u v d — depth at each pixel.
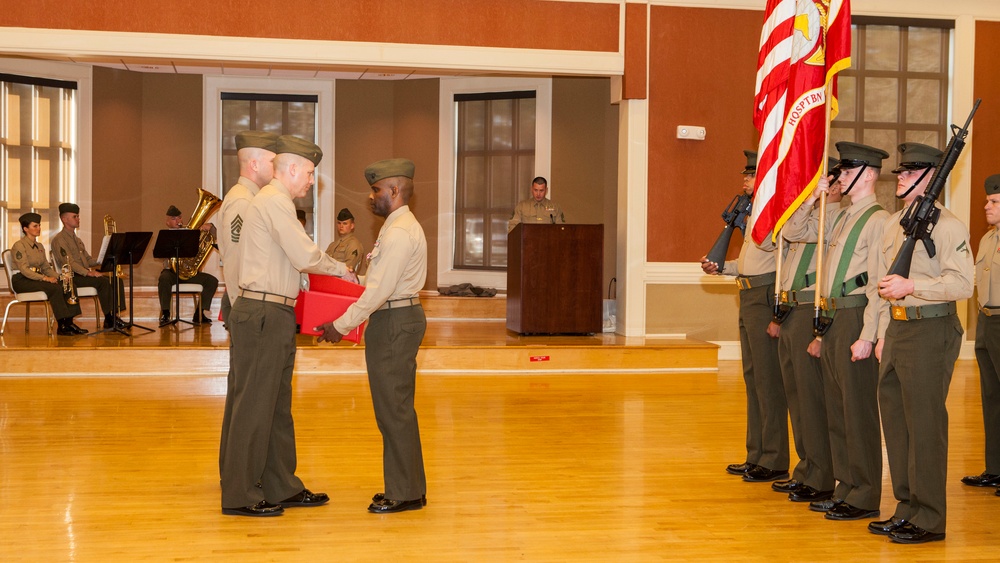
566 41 8.51
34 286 8.33
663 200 8.71
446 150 10.98
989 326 4.38
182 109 10.94
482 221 10.98
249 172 4.07
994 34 9.00
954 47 8.98
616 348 7.96
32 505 3.90
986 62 9.00
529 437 5.36
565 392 6.92
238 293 3.88
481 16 8.37
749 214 4.62
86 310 10.16
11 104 10.10
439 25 8.30
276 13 8.05
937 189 3.42
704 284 8.79
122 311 9.47
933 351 3.49
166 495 4.07
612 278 10.55
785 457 4.45
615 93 8.82
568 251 8.53
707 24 8.70
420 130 11.05
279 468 3.90
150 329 8.71
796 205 4.06
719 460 4.87
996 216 4.37
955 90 8.98
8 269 8.47
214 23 7.97
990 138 9.02
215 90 10.99
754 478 4.43
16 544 3.39
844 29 4.09
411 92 11.06
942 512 3.53
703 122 8.73
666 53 8.66
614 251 10.54
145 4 7.86
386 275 3.67
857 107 8.95
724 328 8.84
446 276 11.05
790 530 3.66
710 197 8.77
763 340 4.43
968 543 3.51
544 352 7.86
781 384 4.43
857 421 3.79
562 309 8.55
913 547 3.46
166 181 10.91
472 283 10.94
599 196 10.56
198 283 9.55
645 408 6.32
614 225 10.53
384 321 3.79
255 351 3.72
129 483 4.26
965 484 4.43
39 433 5.29
